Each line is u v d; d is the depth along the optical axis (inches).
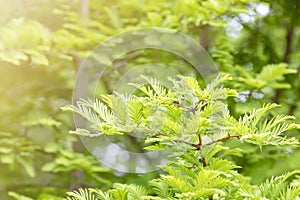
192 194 44.5
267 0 169.3
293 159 146.9
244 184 52.4
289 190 52.6
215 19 145.4
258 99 147.6
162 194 55.4
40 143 161.2
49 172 169.5
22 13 167.0
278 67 136.4
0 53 124.0
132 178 143.7
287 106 170.7
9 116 164.2
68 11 166.9
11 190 170.9
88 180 157.4
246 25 178.1
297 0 181.3
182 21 143.9
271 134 49.2
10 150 148.9
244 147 138.1
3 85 163.3
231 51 176.9
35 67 163.0
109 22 171.8
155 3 163.3
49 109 170.9
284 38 199.0
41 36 134.5
